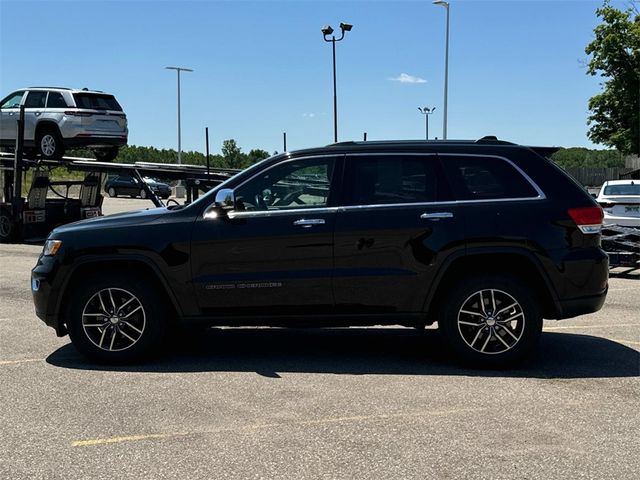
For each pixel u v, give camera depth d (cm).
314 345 684
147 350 605
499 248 574
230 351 660
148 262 592
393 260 582
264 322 600
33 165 1733
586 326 768
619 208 1334
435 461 393
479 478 371
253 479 371
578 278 577
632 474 376
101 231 603
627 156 3931
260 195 600
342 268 586
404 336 725
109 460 398
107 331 606
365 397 511
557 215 578
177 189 3412
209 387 539
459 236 576
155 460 397
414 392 523
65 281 605
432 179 593
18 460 399
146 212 626
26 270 1246
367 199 591
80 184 1816
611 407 488
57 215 1786
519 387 536
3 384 548
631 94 3959
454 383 547
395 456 401
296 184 600
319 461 394
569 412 477
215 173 1534
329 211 588
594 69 4088
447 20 3356
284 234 586
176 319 603
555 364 605
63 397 514
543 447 414
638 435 433
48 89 1706
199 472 380
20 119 1666
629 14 3975
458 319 583
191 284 593
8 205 1722
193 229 593
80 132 1655
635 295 970
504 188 589
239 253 589
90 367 600
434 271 579
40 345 682
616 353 643
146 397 514
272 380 558
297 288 587
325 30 2847
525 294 575
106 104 1733
